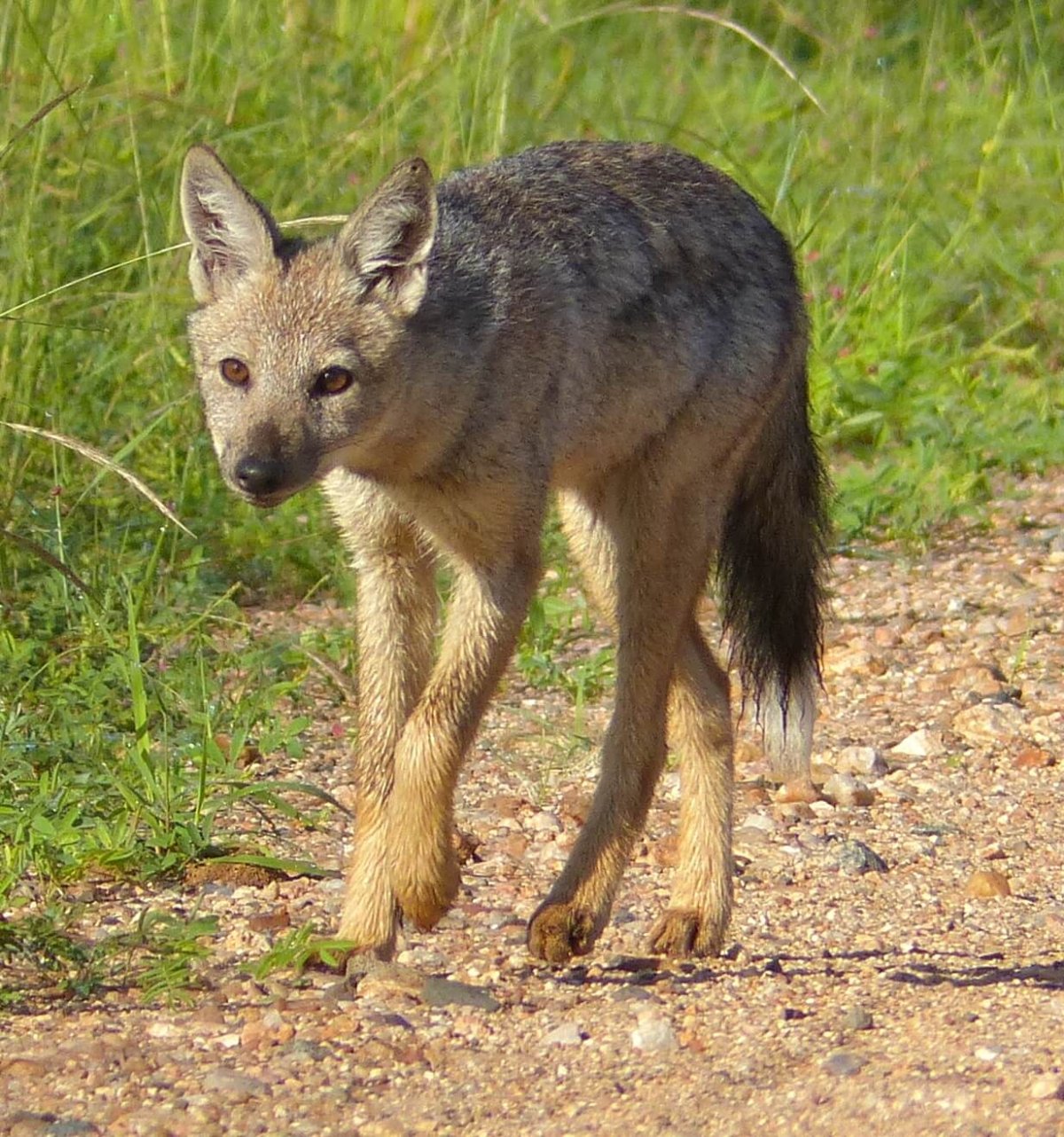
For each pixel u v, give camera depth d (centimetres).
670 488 917
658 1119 637
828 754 1088
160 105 1514
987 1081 646
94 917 832
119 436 1321
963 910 873
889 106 1972
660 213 928
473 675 803
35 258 1313
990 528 1476
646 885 922
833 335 1647
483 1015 734
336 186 1560
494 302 837
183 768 1002
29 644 1060
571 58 1886
